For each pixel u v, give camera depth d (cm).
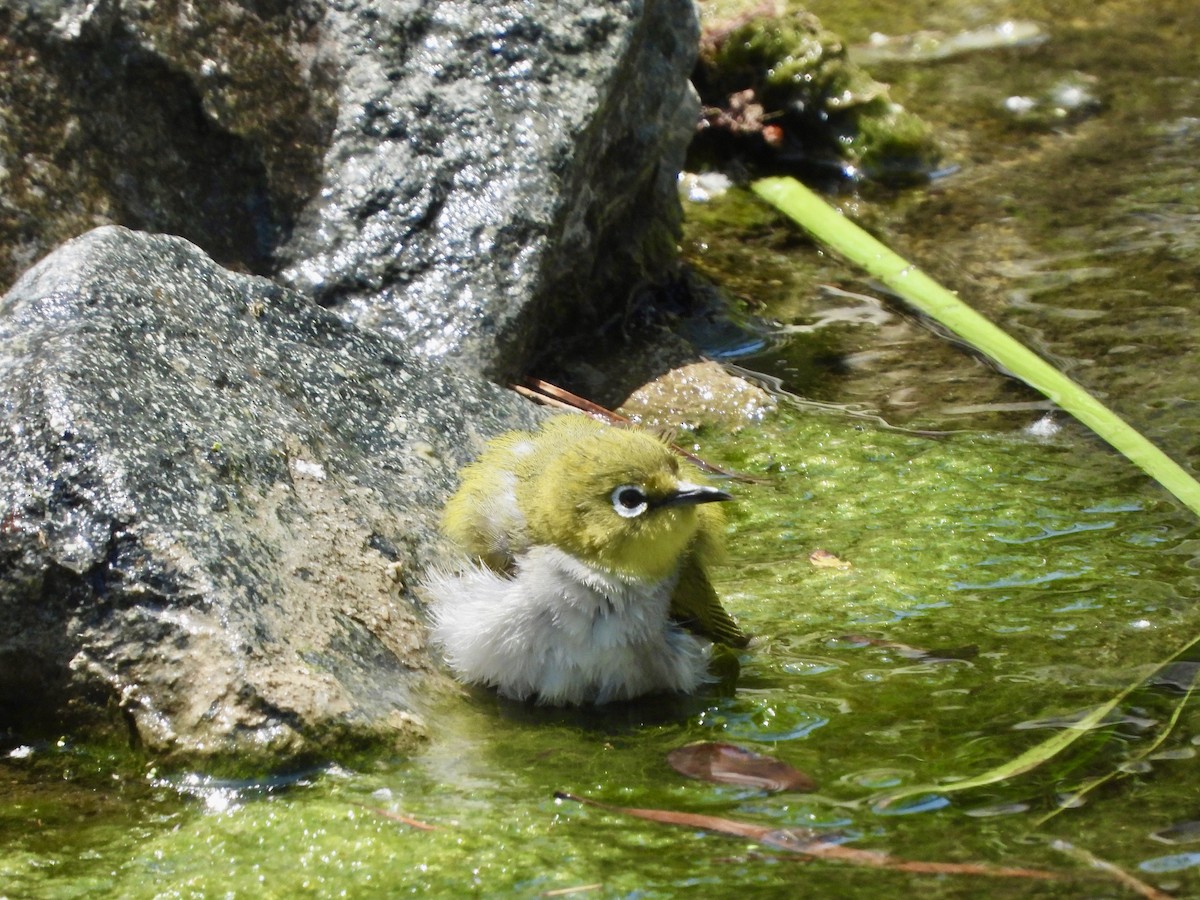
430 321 1473
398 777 953
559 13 1573
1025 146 2184
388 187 1512
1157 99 2297
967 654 1135
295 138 1510
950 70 2406
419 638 1059
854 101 2139
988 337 1680
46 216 1412
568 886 846
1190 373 1614
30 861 875
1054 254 1894
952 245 1933
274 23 1523
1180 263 1847
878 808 924
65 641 975
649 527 1038
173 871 867
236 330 1179
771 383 1647
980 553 1312
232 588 975
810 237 1964
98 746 981
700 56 2175
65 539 975
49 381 1022
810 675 1111
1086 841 884
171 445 1030
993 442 1518
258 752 939
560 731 1031
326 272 1486
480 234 1502
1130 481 1437
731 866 864
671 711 1062
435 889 848
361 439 1175
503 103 1542
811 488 1445
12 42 1415
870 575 1276
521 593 1040
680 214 1839
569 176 1536
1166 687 1073
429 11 1562
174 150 1476
